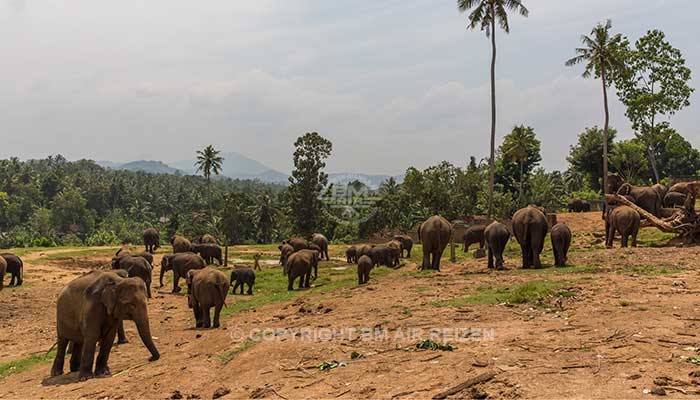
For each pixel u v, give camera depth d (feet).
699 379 21.07
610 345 26.78
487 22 120.98
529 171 279.49
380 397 22.80
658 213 98.32
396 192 247.70
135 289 34.47
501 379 22.81
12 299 74.13
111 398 28.73
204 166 241.14
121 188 475.31
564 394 20.57
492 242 67.10
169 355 37.63
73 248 155.33
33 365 41.14
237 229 286.66
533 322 33.63
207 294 49.55
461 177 219.82
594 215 127.44
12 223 398.62
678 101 166.61
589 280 47.57
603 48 134.41
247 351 34.22
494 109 122.52
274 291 75.41
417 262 103.19
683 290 40.06
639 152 247.09
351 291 57.57
